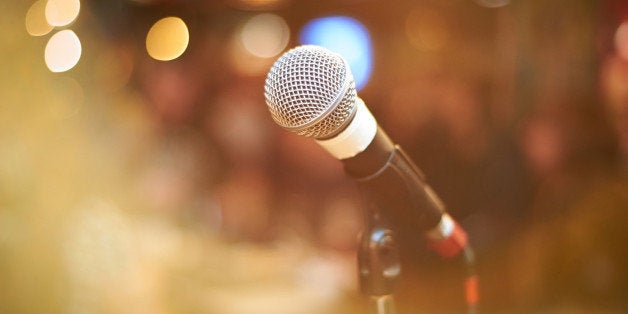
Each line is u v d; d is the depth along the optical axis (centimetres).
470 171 373
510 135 371
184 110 412
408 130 391
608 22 355
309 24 466
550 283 330
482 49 407
